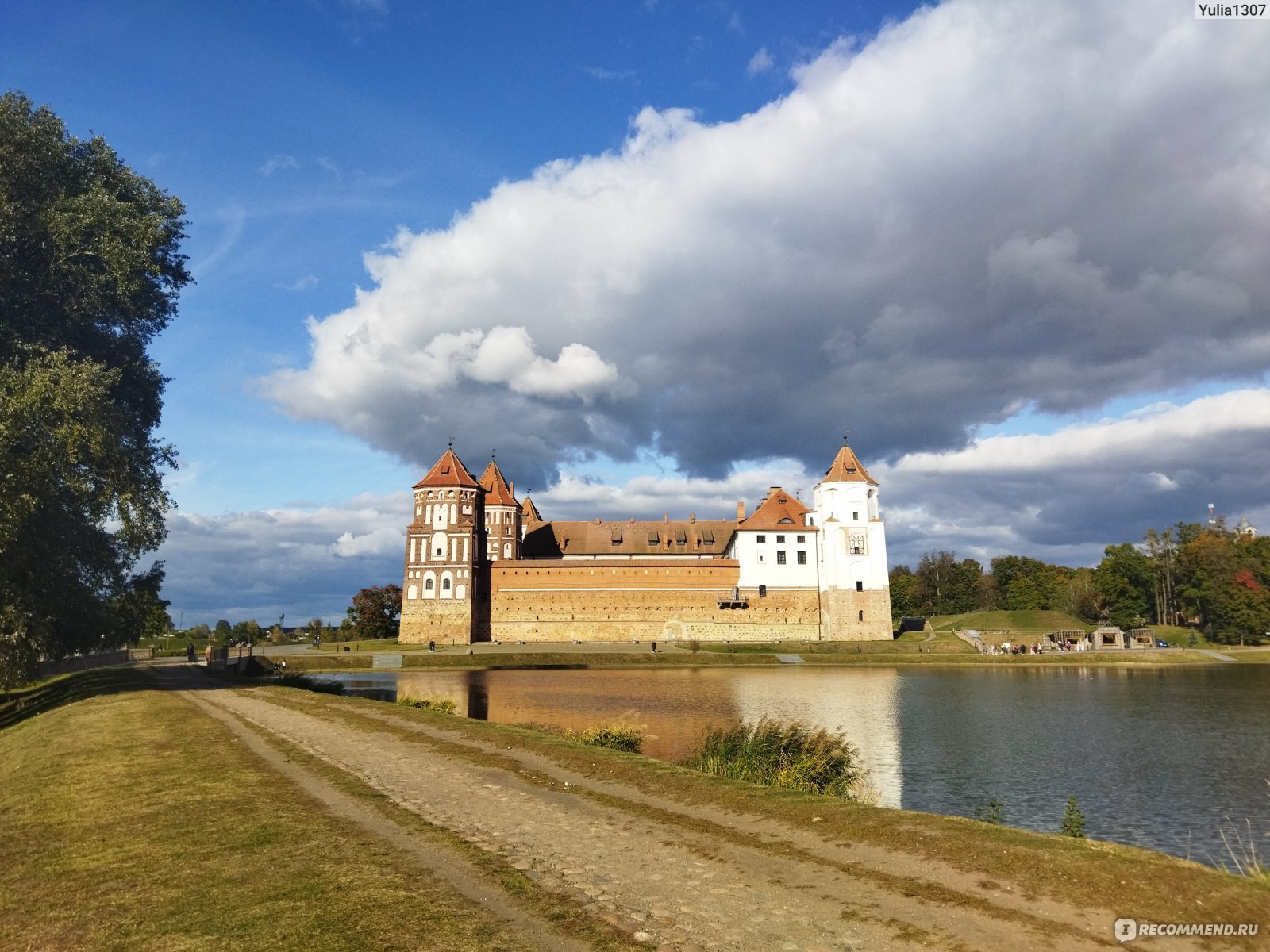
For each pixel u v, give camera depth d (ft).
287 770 66.74
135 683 165.68
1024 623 428.56
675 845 44.32
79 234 130.21
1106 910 32.58
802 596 383.04
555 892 36.83
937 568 565.94
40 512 124.57
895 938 31.14
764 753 79.51
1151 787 98.27
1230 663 318.04
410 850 43.52
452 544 367.86
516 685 221.46
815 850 42.37
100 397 122.11
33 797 62.49
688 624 376.68
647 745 115.96
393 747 78.84
